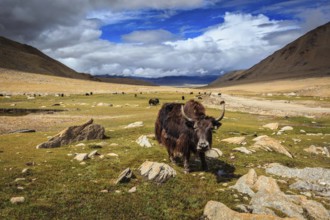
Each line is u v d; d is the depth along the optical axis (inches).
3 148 565.0
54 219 284.5
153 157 496.7
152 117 1255.5
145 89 4847.4
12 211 294.0
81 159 469.1
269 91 5452.8
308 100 2613.2
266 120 1320.1
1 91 3759.8
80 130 643.5
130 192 349.7
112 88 4911.4
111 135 737.0
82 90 4355.3
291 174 429.4
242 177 384.2
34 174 399.9
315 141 712.4
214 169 448.1
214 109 1846.7
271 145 581.3
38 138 688.4
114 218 292.0
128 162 463.2
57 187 357.1
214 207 295.7
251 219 271.7
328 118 1408.7
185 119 403.9
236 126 941.2
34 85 4694.9
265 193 326.0
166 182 381.4
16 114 1563.7
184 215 301.4
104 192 346.6
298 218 269.0
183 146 417.4
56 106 1967.3
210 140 387.5
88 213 298.7
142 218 294.4
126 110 1689.2
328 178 415.5
